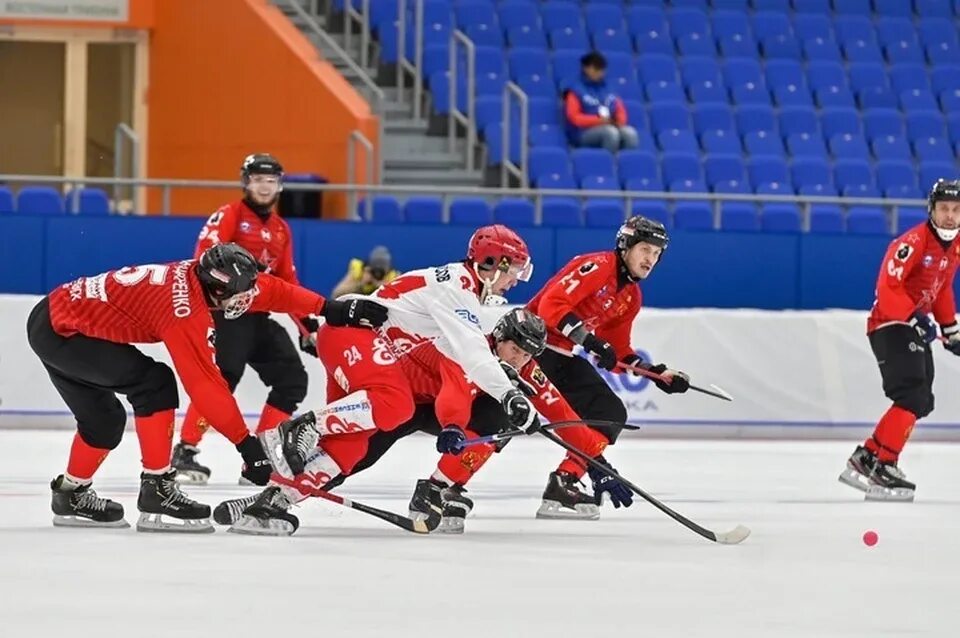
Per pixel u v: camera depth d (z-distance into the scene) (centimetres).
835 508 2400
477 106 4994
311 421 1889
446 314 1912
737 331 3747
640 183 4903
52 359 1900
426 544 1889
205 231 2634
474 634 1317
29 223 4047
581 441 2142
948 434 3797
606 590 1560
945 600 1532
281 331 2656
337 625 1344
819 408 3769
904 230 4788
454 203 4425
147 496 1931
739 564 1761
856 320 3794
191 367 1852
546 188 4806
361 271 3853
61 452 2992
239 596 1480
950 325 2702
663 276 4319
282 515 1931
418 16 4988
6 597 1459
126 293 1870
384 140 4947
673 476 2845
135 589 1511
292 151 4988
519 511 2294
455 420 1908
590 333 2159
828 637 1330
